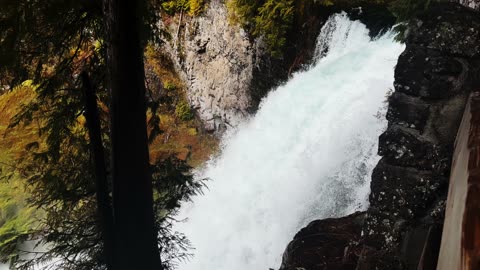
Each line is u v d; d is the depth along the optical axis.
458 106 2.52
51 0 3.72
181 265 8.58
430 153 2.62
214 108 14.38
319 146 8.22
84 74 3.77
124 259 3.61
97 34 4.30
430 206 2.63
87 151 4.76
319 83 9.60
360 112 7.69
